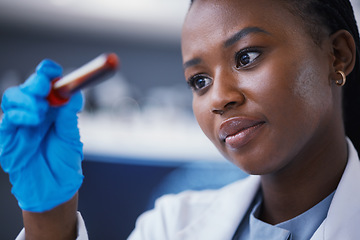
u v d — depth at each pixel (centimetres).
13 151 50
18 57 245
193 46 55
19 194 50
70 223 54
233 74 53
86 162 196
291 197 61
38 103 45
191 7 58
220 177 201
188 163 204
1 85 240
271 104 50
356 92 65
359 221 57
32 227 53
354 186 59
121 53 263
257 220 64
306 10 54
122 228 198
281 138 51
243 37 52
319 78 54
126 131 220
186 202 81
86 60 257
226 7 53
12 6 206
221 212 73
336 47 58
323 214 59
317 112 53
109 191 198
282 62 51
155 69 269
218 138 55
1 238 195
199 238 70
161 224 78
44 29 239
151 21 225
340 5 59
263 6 52
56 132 51
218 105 52
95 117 223
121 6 206
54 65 47
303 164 58
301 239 59
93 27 236
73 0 200
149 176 201
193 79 58
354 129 69
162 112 245
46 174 50
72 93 45
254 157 51
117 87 237
